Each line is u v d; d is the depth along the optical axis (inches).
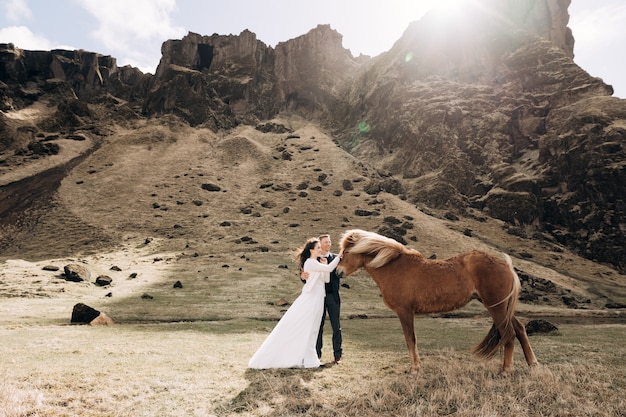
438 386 220.2
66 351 324.2
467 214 3905.0
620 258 3216.0
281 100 7504.9
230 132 6309.1
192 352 329.1
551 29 6284.5
